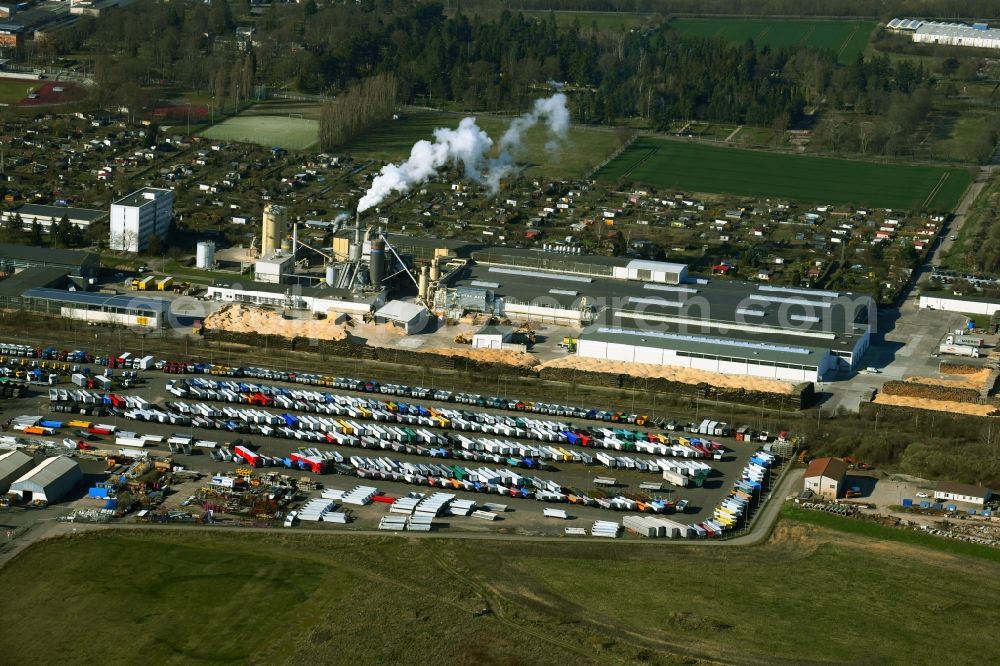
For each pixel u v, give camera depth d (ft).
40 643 564.71
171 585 609.42
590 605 599.57
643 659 559.79
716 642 572.51
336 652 562.66
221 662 555.28
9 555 629.10
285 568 625.41
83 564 624.18
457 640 571.69
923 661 563.48
